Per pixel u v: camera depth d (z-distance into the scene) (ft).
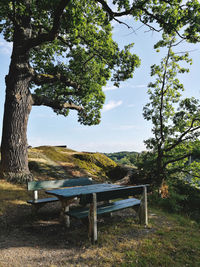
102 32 39.75
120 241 11.85
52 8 29.71
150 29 30.17
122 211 19.47
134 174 38.75
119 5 29.27
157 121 36.83
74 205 20.54
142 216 15.40
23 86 29.14
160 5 30.27
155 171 33.78
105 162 51.31
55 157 46.62
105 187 17.65
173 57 35.99
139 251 10.53
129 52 38.17
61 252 10.29
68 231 13.43
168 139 35.50
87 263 9.21
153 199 26.48
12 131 27.50
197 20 26.78
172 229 14.66
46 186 16.97
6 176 25.75
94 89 46.29
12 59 29.22
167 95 37.50
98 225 14.87
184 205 24.70
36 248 10.71
